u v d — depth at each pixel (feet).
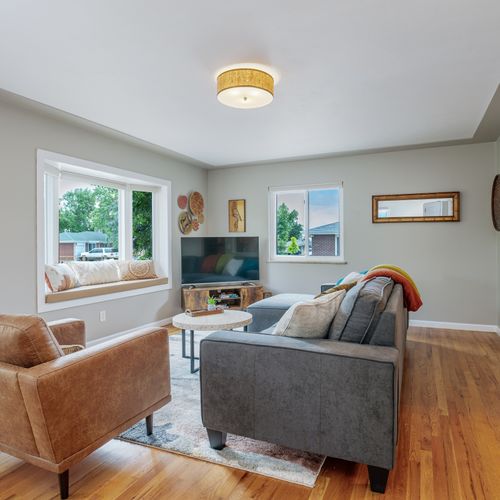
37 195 11.32
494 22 6.68
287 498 5.41
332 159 17.49
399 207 16.40
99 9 6.22
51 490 5.64
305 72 8.61
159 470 6.10
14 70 8.45
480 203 15.23
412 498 5.37
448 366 11.07
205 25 6.71
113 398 6.04
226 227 19.89
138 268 16.12
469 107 11.00
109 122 12.18
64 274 12.85
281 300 13.50
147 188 16.99
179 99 10.20
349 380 5.58
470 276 15.43
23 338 5.23
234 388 6.35
